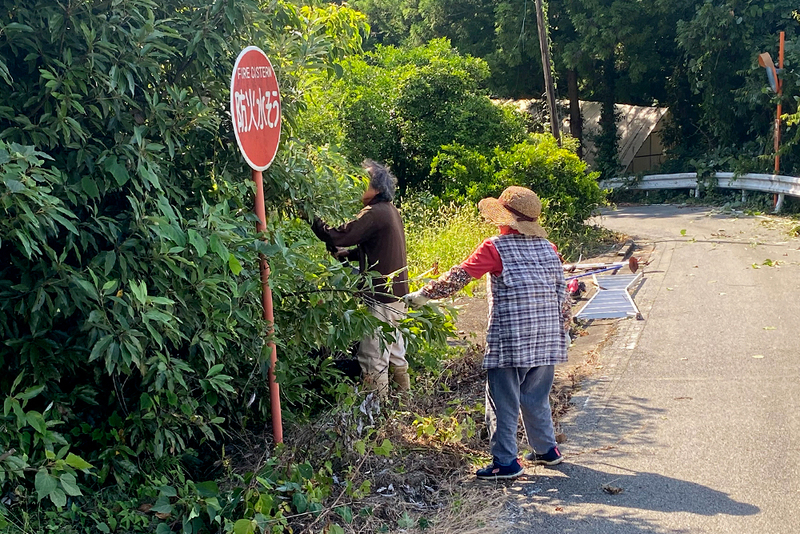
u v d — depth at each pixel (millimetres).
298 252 4453
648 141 28469
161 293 3822
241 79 3988
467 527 3982
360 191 6125
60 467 3236
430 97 18594
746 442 4941
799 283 9773
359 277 4551
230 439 4781
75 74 3574
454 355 6684
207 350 3957
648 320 8320
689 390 6008
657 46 26766
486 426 5148
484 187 14992
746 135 23016
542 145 14977
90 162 3664
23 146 3156
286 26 5383
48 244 3807
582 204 14867
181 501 3705
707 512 4059
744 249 12789
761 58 18641
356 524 3949
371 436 4832
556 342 4594
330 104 9547
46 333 3664
